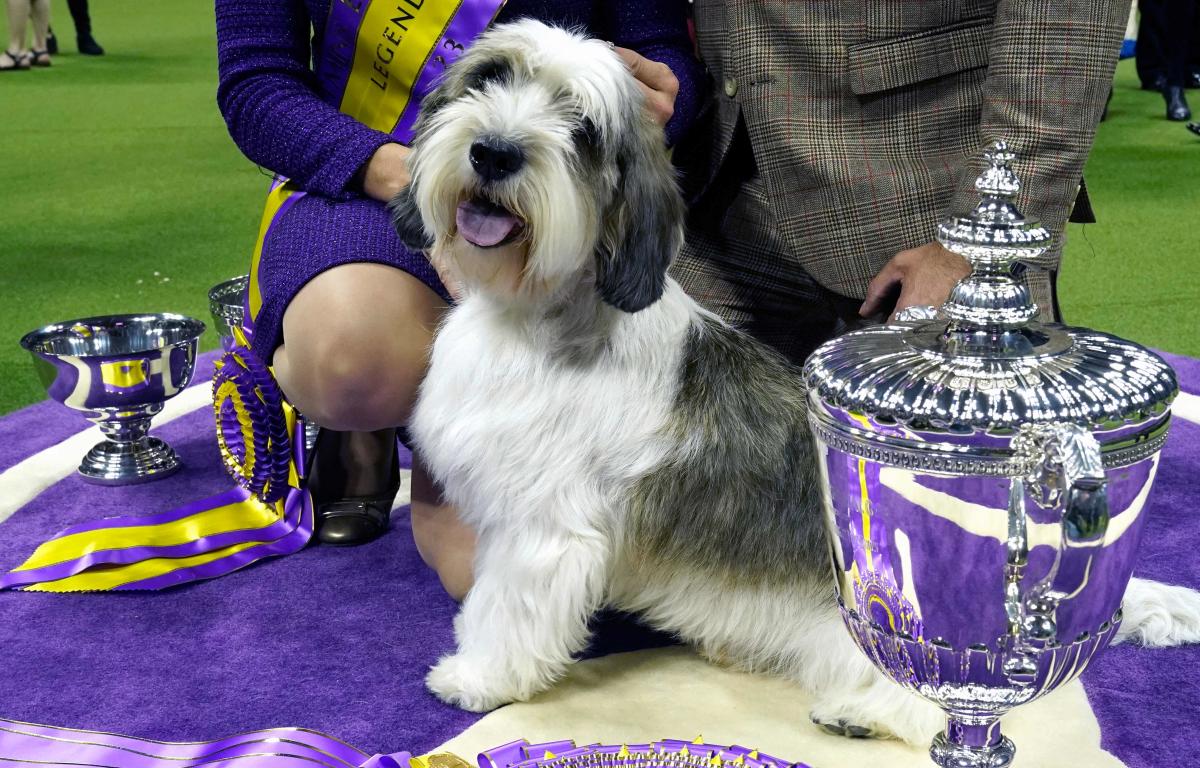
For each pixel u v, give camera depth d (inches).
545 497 79.2
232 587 100.8
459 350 82.0
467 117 73.9
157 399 124.6
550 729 79.5
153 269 219.0
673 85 93.0
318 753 73.7
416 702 83.5
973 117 101.8
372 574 103.4
